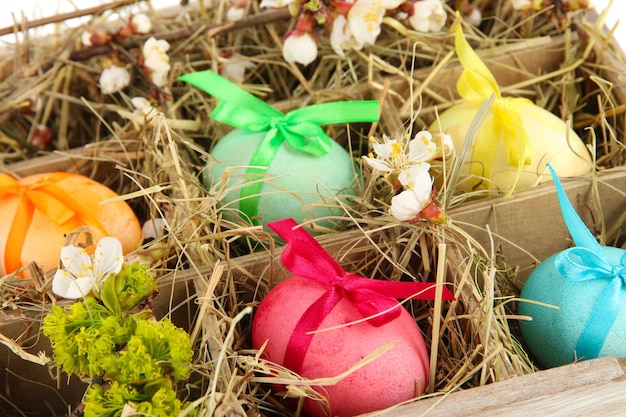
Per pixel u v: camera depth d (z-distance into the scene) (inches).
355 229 15.8
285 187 16.0
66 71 19.2
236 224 15.5
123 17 20.5
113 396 12.4
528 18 18.9
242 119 16.5
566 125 16.4
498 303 15.4
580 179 16.0
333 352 13.3
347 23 17.7
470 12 19.7
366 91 18.4
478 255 15.2
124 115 17.9
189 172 17.2
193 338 13.9
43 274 14.9
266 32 20.2
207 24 19.5
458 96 18.7
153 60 18.2
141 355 12.4
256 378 13.3
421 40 19.2
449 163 16.3
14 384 15.3
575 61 18.6
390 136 16.6
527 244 16.3
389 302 13.5
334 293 13.6
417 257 15.4
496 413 12.9
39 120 19.7
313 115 16.5
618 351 14.3
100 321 12.9
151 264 15.6
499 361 13.6
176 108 19.1
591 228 16.5
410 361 13.5
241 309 15.1
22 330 14.8
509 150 16.1
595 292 14.3
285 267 14.7
